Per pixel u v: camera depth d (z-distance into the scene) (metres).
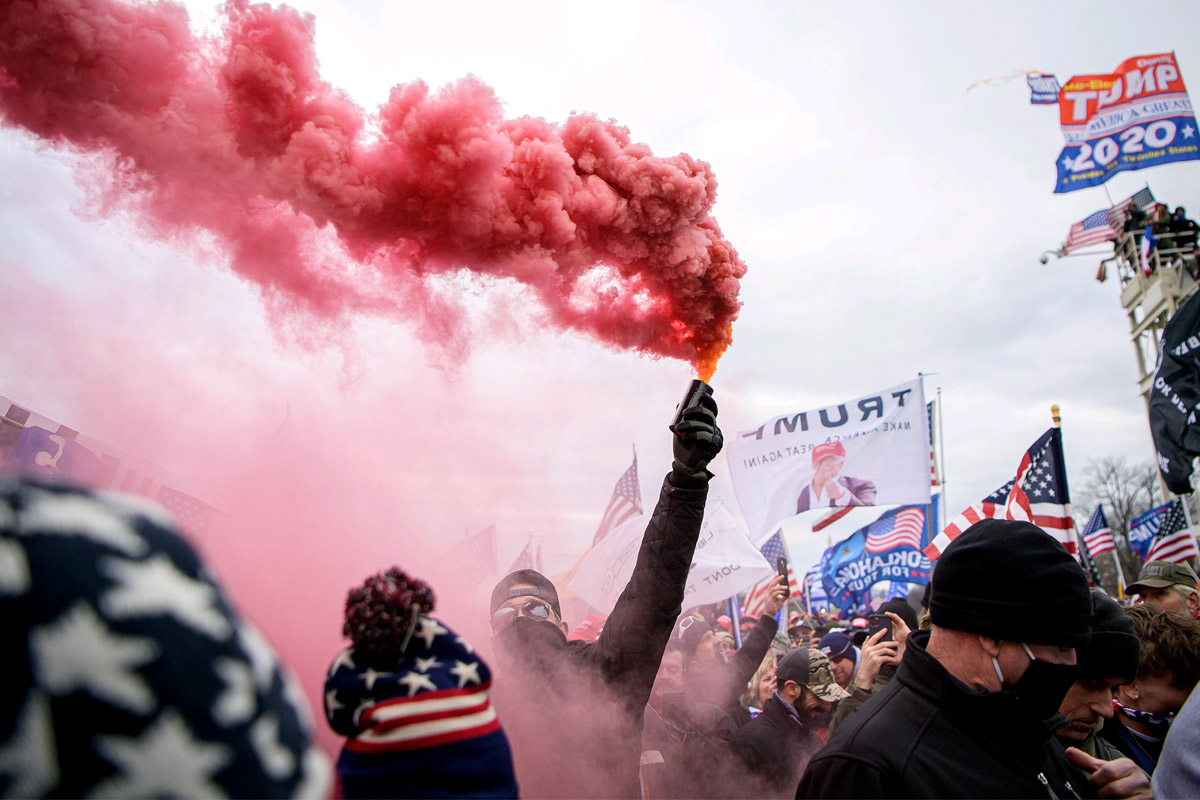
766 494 7.69
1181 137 15.50
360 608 1.29
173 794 0.66
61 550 0.68
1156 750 3.00
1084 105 16.03
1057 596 1.95
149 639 0.68
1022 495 6.07
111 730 0.65
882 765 1.89
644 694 2.45
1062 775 2.29
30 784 0.63
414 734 1.22
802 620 9.77
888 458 7.31
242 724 0.71
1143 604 3.18
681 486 2.46
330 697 1.30
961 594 2.04
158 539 0.76
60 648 0.65
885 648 3.64
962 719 1.97
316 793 0.76
